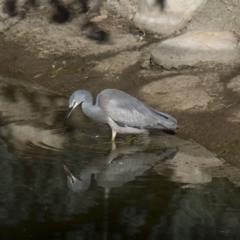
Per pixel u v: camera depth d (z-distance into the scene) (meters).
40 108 14.28
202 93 13.88
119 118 12.32
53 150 12.02
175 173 11.11
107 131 12.98
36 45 17.62
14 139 12.49
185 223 9.41
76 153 11.90
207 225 9.48
